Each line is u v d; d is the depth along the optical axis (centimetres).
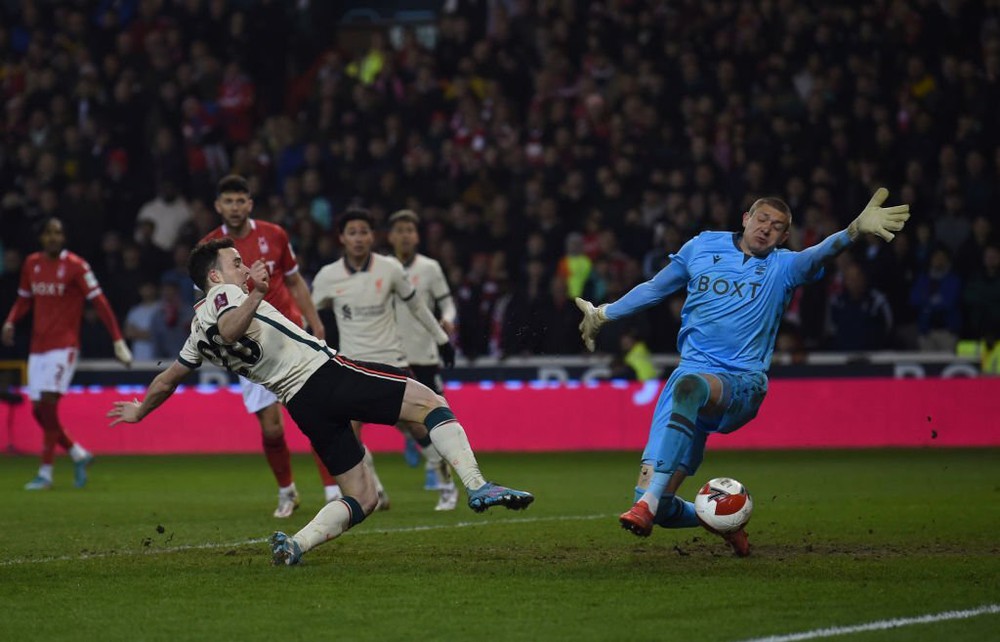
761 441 5931
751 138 6788
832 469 4759
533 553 2641
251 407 3378
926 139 6844
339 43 8844
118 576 2372
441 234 6588
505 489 2323
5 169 7356
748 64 7269
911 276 6281
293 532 3083
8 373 6200
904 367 5938
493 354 6216
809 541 2795
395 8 9069
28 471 5112
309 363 2428
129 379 6194
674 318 6153
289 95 8000
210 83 7625
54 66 7875
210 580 2316
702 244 2609
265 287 2314
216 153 7444
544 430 6012
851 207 6625
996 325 6028
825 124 6894
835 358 5972
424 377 4128
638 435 5972
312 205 6906
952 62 7025
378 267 3638
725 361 2536
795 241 6425
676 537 2884
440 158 7169
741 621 1930
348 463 2497
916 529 2992
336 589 2214
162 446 6084
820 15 7431
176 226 7000
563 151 6988
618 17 7662
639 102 7069
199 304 2447
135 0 8338
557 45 7600
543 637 1836
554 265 6581
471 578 2316
